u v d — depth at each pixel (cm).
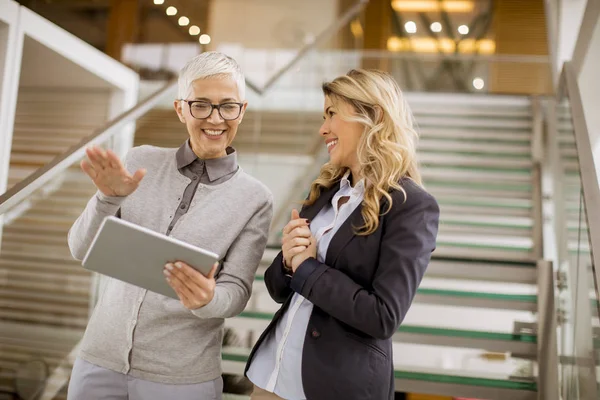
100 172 178
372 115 195
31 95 517
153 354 198
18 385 307
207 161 215
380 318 170
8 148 381
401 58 764
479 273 349
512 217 476
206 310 183
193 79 206
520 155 575
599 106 437
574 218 284
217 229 207
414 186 190
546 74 730
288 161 530
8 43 381
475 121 641
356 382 175
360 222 188
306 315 189
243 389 301
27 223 303
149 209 209
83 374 200
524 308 330
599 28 384
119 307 202
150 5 885
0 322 295
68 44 440
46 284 321
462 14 1141
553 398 285
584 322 238
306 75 595
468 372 305
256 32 1038
